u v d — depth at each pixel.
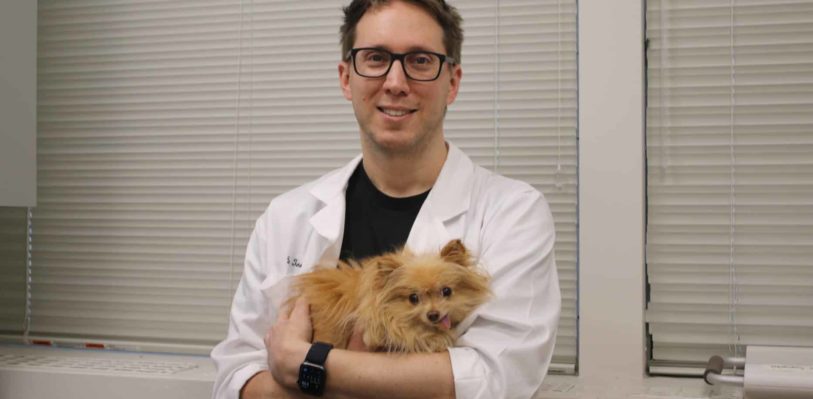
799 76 1.74
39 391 1.84
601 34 1.77
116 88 2.11
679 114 1.79
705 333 1.78
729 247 1.76
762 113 1.75
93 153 2.12
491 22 1.88
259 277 1.46
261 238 1.50
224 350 1.41
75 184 2.13
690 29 1.78
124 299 2.10
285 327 1.26
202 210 2.04
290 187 2.00
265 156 2.01
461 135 1.90
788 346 1.70
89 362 1.94
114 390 1.79
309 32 1.99
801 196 1.73
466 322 1.24
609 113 1.76
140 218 2.08
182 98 2.06
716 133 1.77
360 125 1.37
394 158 1.37
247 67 2.02
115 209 2.10
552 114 1.84
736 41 1.76
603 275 1.76
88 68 2.13
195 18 2.06
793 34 1.74
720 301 1.76
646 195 1.80
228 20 2.04
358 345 1.23
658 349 1.81
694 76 1.78
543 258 1.30
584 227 1.77
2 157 1.82
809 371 1.47
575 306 1.81
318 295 1.27
